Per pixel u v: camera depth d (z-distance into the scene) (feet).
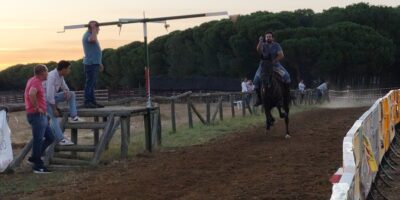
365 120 24.45
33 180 31.63
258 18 211.61
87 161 35.88
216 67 227.81
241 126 59.21
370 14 214.90
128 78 273.54
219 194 25.80
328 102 135.85
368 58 192.13
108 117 37.88
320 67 188.34
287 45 187.42
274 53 45.47
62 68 36.60
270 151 38.42
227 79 210.38
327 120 65.62
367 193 23.65
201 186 27.94
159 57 256.32
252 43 204.03
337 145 40.29
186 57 240.94
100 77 294.25
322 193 25.07
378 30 214.90
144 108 40.93
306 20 224.33
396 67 216.54
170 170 32.65
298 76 194.80
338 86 196.54
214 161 35.27
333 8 226.58
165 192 26.78
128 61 269.23
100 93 158.51
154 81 238.48
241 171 31.45
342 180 14.39
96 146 36.45
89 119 66.69
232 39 206.90
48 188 29.25
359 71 195.72
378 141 31.48
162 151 41.57
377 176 29.94
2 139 34.24
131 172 32.83
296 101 108.88
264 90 44.73
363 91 163.94
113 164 36.19
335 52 187.93
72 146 36.96
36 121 33.60
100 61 41.06
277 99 45.01
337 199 12.67
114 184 29.27
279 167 31.99
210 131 54.44
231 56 215.92
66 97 37.70
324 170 30.45
